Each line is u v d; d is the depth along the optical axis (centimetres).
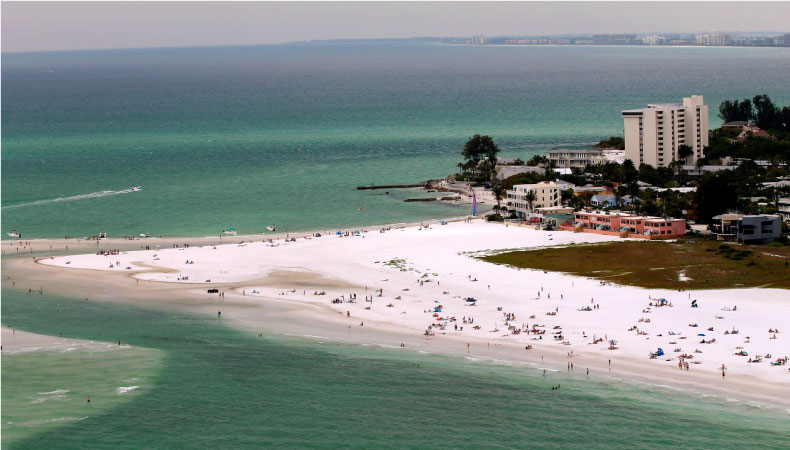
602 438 16488
